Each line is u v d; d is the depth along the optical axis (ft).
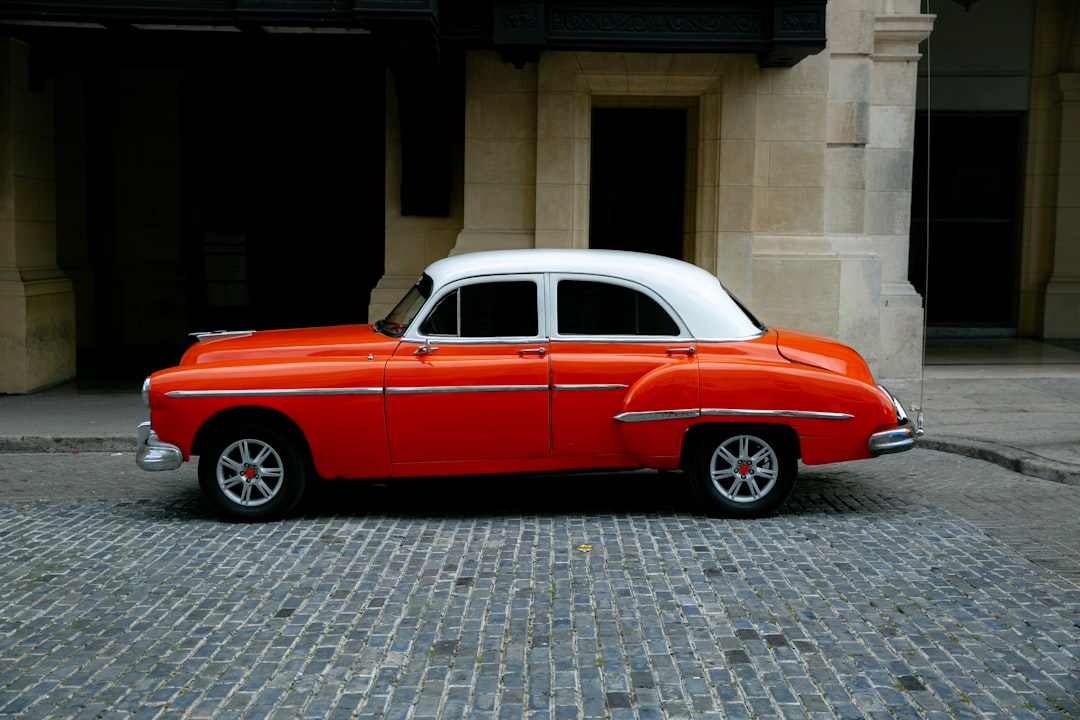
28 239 41.57
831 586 19.07
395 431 23.40
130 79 53.57
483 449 23.61
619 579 19.52
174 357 51.80
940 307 58.49
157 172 54.34
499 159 40.88
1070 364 47.93
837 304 41.27
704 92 40.88
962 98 57.00
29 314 40.65
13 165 40.19
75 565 20.65
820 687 14.76
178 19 33.91
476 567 20.33
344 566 20.48
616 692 14.65
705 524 23.43
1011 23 56.49
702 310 24.08
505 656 15.93
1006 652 15.99
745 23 36.96
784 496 23.80
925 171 57.41
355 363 23.40
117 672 15.47
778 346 24.04
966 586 19.07
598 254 24.71
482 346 23.67
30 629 17.21
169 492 27.02
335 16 33.63
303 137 53.93
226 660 15.88
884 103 43.80
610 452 23.77
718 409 23.21
